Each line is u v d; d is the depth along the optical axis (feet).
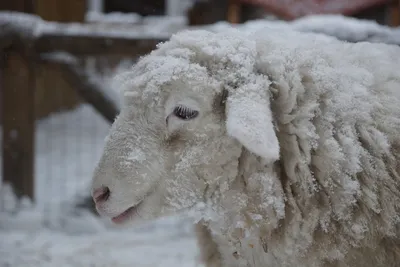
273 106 8.96
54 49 21.68
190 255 18.94
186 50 9.24
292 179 8.93
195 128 8.89
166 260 18.49
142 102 9.06
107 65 26.86
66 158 33.55
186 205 9.13
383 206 8.80
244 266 9.78
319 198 8.93
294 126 8.88
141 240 20.51
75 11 43.04
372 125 9.01
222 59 9.05
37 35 21.62
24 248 19.33
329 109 8.88
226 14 35.76
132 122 9.12
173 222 22.44
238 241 9.32
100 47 21.57
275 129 8.89
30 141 22.91
